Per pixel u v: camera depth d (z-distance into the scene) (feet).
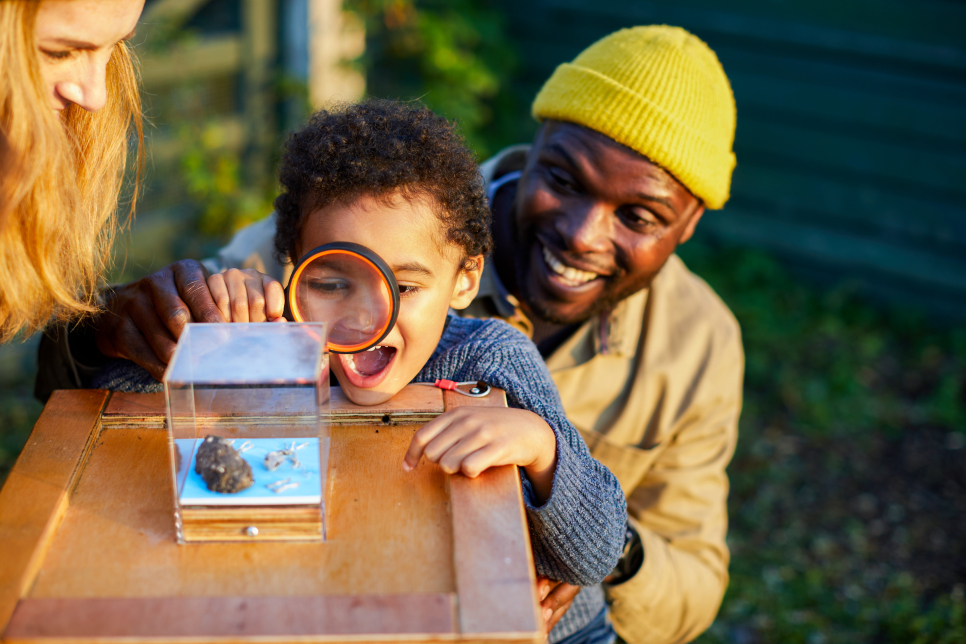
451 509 3.17
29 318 3.76
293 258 4.36
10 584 2.75
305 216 4.02
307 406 3.13
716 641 9.55
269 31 15.23
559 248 5.90
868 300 17.17
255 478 3.04
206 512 2.96
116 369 4.31
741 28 17.02
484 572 2.87
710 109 5.77
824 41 16.35
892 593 10.59
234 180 15.21
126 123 4.25
